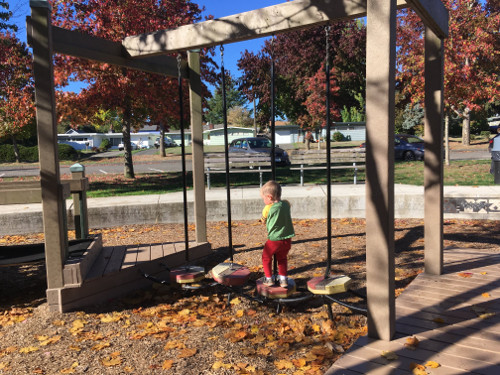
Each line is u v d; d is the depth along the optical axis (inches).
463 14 516.1
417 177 443.5
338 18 137.5
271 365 112.3
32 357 122.2
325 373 100.3
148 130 2810.0
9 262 157.2
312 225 290.7
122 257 189.0
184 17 487.2
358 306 149.9
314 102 912.3
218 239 258.8
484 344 110.5
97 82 429.4
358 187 355.6
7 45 561.6
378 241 113.5
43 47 142.6
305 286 169.2
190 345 126.7
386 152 108.3
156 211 310.5
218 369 111.0
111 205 304.2
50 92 144.9
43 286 186.9
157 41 175.3
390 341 115.0
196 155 214.1
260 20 151.2
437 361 102.7
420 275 170.7
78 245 181.6
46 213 148.3
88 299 160.1
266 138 681.6
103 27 431.2
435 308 135.7
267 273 142.8
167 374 110.0
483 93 477.1
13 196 148.7
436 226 168.2
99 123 504.1
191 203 312.7
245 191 363.6
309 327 136.1
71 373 112.5
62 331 139.3
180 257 201.0
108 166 919.7
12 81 550.0
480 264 182.5
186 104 490.6
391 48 106.7
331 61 975.0
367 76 109.2
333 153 382.3
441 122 162.7
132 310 157.6
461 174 459.8
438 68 158.6
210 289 177.6
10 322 147.2
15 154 1353.3
